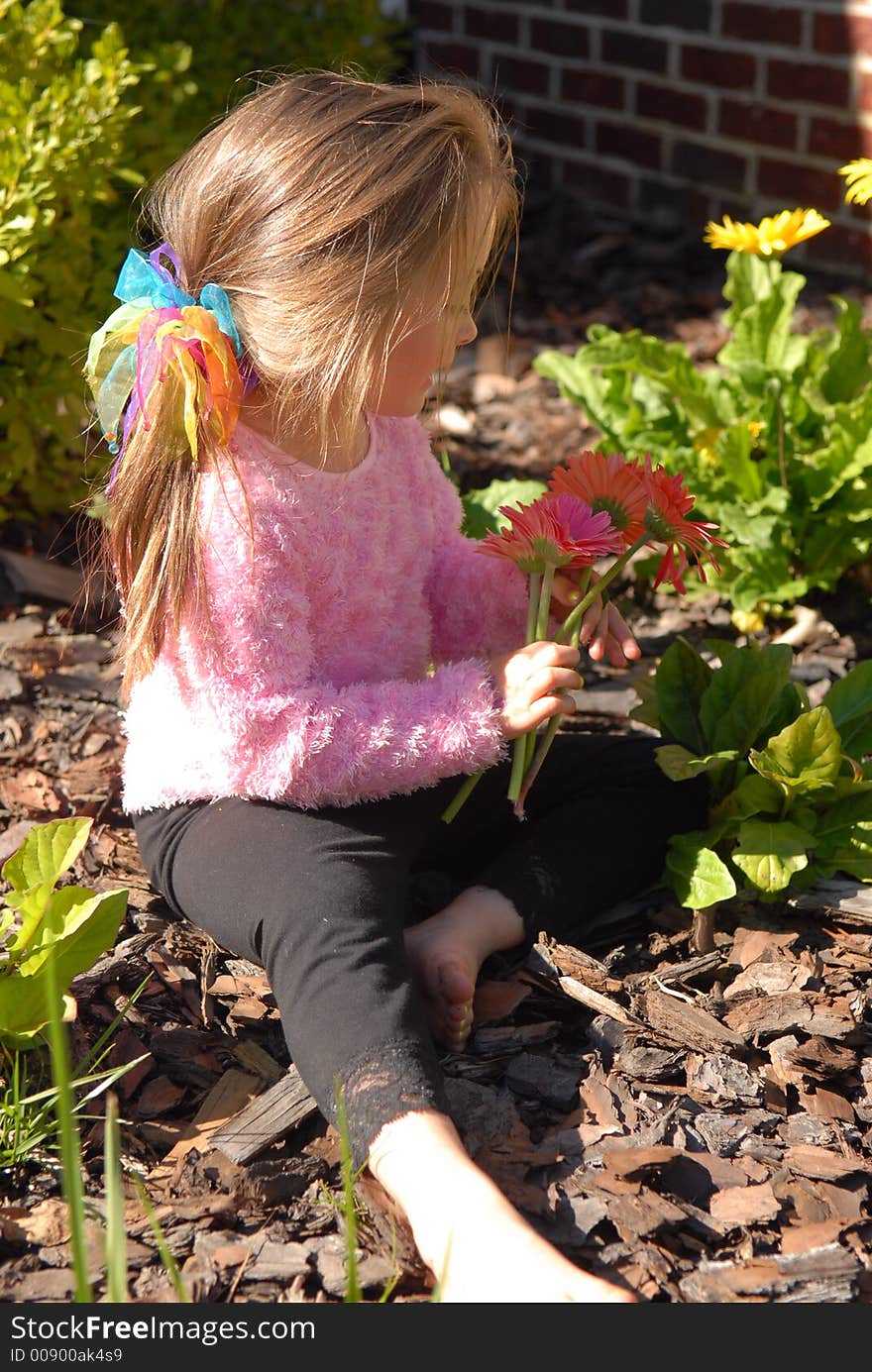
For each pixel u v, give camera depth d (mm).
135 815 1683
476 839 1812
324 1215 1347
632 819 1764
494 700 1532
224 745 1516
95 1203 1361
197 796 1579
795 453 2434
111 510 1551
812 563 2449
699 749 1842
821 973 1668
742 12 3898
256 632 1489
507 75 4688
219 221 1522
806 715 1647
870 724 1848
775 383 2467
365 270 1458
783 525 2396
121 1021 1589
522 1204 1339
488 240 1570
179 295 1509
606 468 1613
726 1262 1301
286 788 1515
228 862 1523
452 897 1818
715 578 2484
